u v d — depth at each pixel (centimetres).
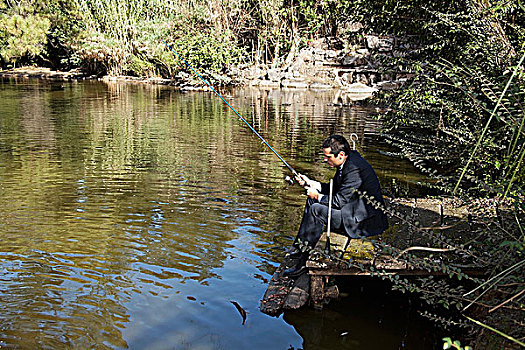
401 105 584
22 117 1333
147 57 2909
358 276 434
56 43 3578
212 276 419
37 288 388
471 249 389
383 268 375
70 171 747
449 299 382
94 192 640
